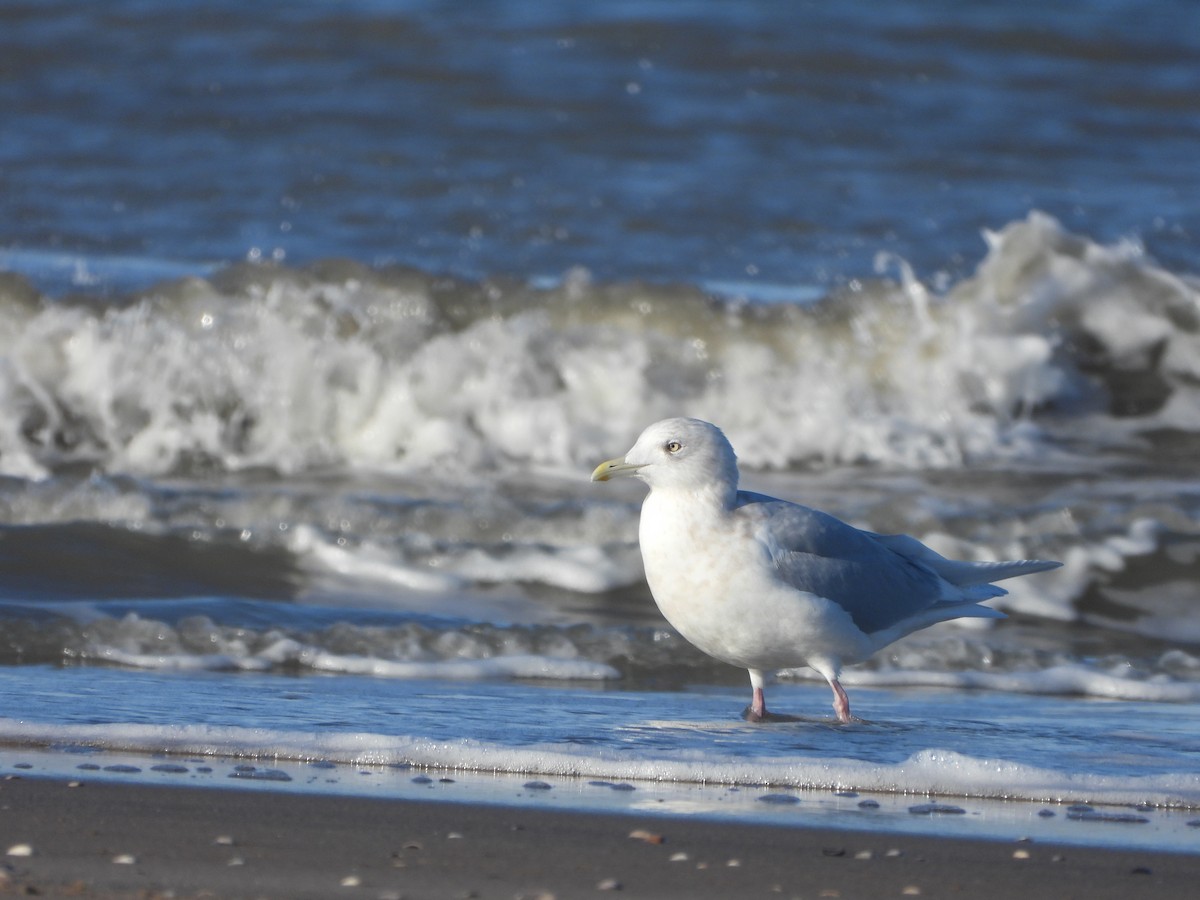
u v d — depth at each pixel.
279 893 5.11
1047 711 8.78
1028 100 28.61
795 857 5.67
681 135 25.44
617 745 7.30
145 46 28.66
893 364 15.85
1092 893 5.36
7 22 29.45
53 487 12.53
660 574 8.15
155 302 15.44
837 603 8.12
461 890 5.21
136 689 8.42
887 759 7.18
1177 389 16.14
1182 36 32.34
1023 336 16.20
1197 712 8.84
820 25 31.30
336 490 13.52
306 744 7.07
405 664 9.56
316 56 28.50
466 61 28.33
